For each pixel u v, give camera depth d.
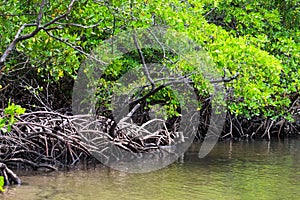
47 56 11.42
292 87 17.23
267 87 15.37
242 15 18.42
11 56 12.37
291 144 18.88
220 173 12.61
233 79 14.28
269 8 19.73
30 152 12.97
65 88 16.33
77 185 11.03
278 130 21.05
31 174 12.11
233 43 14.02
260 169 13.22
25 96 15.96
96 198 9.91
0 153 12.58
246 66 14.29
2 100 15.05
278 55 17.64
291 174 12.52
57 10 10.54
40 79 15.94
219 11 19.09
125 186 11.03
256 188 10.95
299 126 21.58
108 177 12.01
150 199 9.89
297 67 17.86
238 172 12.75
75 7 10.51
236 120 20.62
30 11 10.84
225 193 10.45
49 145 13.43
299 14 19.59
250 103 15.68
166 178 11.97
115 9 10.71
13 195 9.97
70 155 13.57
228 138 20.55
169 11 12.93
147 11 11.59
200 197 10.11
